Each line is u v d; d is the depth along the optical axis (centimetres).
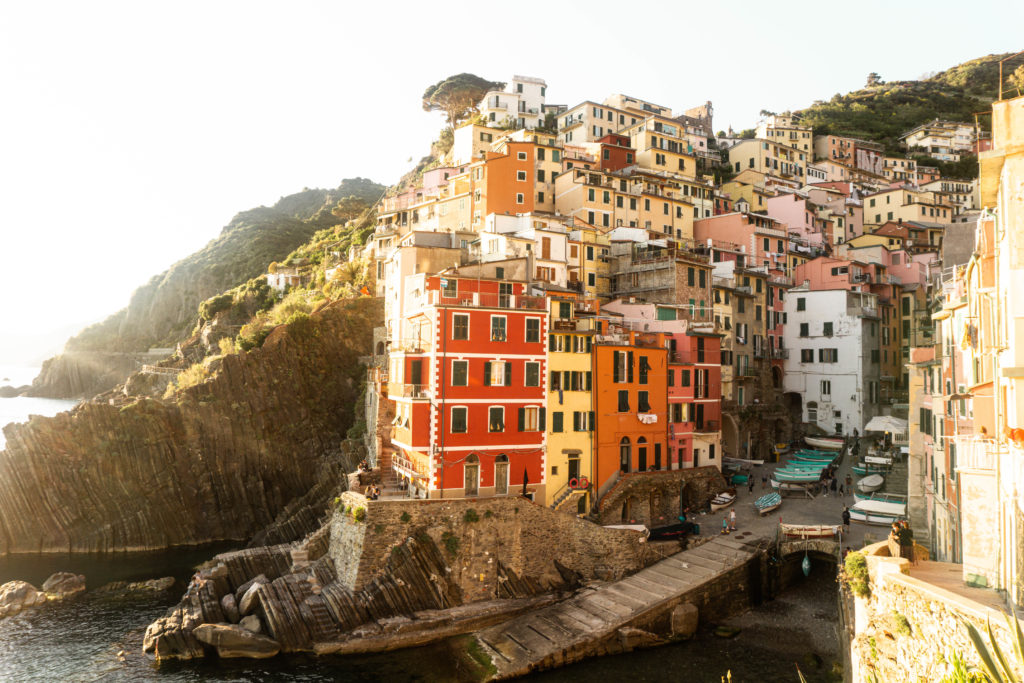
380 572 4675
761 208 11694
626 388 6056
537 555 5084
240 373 8300
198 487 7700
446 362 5188
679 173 11150
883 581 2667
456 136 12206
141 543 7225
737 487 6725
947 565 2958
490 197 8950
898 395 8644
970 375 3356
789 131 15950
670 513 5991
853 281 8869
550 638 4294
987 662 1261
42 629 4878
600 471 5806
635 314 7281
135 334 19550
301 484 8231
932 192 13738
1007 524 2394
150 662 4300
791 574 5191
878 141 18288
